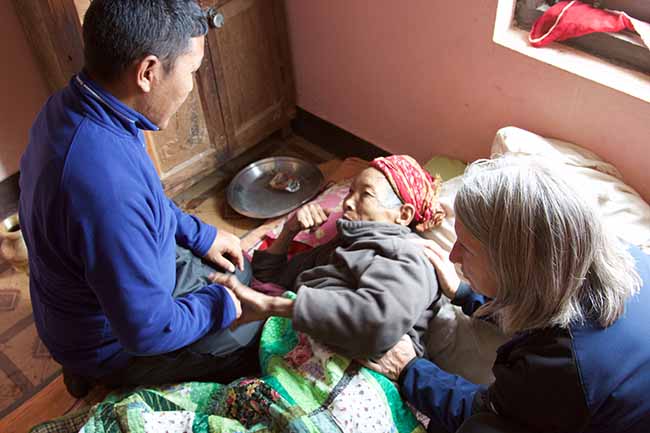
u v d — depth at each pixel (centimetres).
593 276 102
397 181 173
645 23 172
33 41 203
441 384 142
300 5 233
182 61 118
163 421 143
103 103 115
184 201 246
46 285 135
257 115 250
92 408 150
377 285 151
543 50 183
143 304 122
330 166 258
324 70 247
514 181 101
